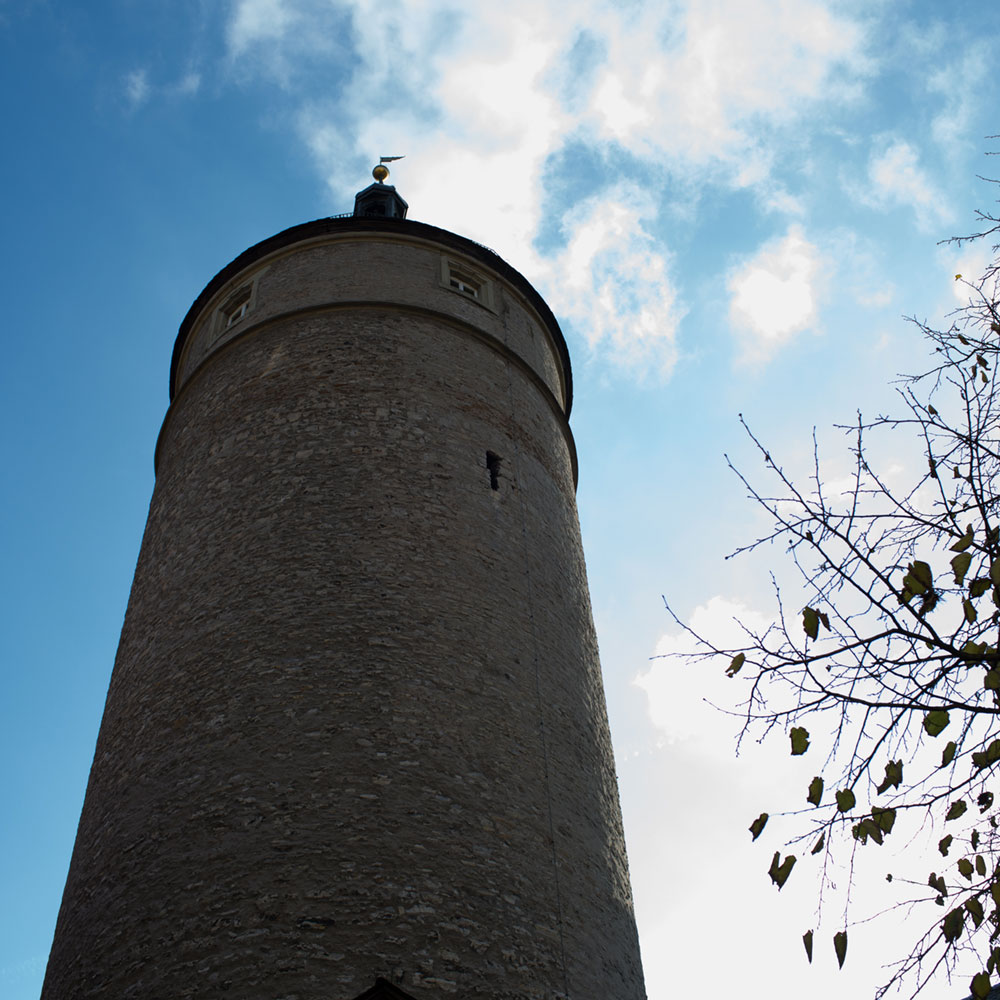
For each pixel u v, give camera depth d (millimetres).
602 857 13539
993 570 5793
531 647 14695
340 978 10086
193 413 18156
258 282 19859
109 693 15250
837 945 5812
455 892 11203
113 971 10891
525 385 19172
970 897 5898
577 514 19125
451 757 12469
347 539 14383
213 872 11164
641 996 12930
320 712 12438
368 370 17031
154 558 16219
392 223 20188
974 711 6000
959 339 7211
